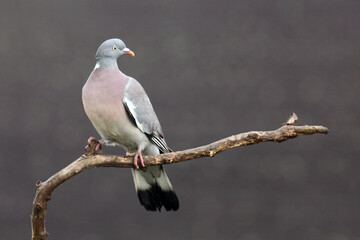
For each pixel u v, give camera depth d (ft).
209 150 22.00
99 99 23.63
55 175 20.17
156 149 25.41
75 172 20.58
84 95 23.90
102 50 24.03
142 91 24.71
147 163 22.35
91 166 21.27
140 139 24.56
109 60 24.07
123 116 23.90
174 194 25.11
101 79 23.82
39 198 19.86
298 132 22.17
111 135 24.64
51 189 19.97
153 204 25.22
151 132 24.73
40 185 19.90
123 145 25.31
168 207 25.20
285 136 22.09
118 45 24.16
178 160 22.22
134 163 22.30
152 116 24.73
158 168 24.43
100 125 24.17
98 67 24.08
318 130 22.22
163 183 24.97
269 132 22.12
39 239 19.95
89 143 21.11
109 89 23.70
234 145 22.04
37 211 19.83
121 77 24.21
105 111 23.67
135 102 24.12
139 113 24.17
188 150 22.13
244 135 22.04
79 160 20.93
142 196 25.31
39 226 19.92
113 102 23.67
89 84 23.90
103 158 21.56
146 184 25.18
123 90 23.90
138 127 24.31
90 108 23.81
